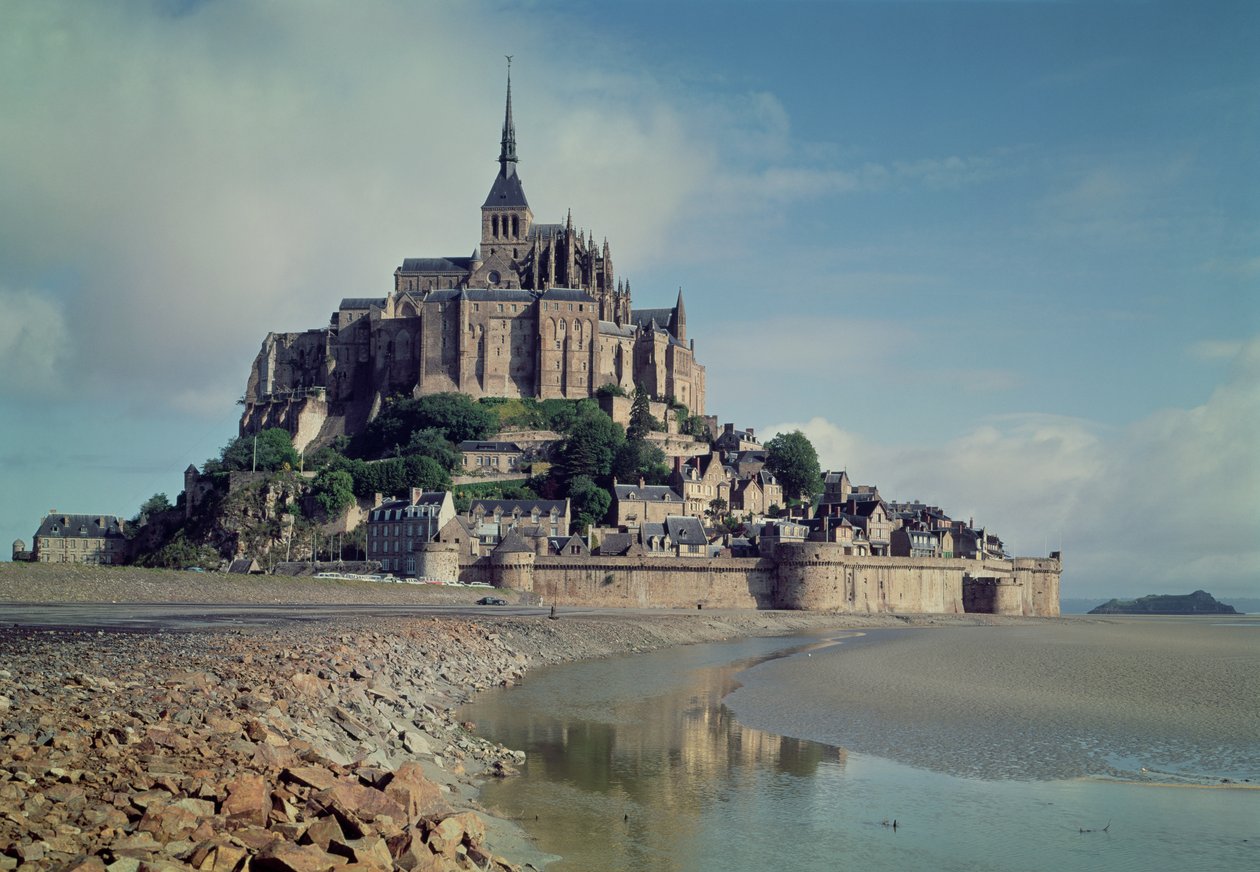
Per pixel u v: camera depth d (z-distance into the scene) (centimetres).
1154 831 4472
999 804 4847
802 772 5388
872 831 4416
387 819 3058
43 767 2864
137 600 12500
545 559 18475
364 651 7306
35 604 11138
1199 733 6488
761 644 12988
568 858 3875
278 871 2502
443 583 17550
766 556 19675
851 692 8162
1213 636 16475
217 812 2841
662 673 9419
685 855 4012
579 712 7025
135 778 2944
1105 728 6638
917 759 5734
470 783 4862
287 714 4544
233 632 7825
